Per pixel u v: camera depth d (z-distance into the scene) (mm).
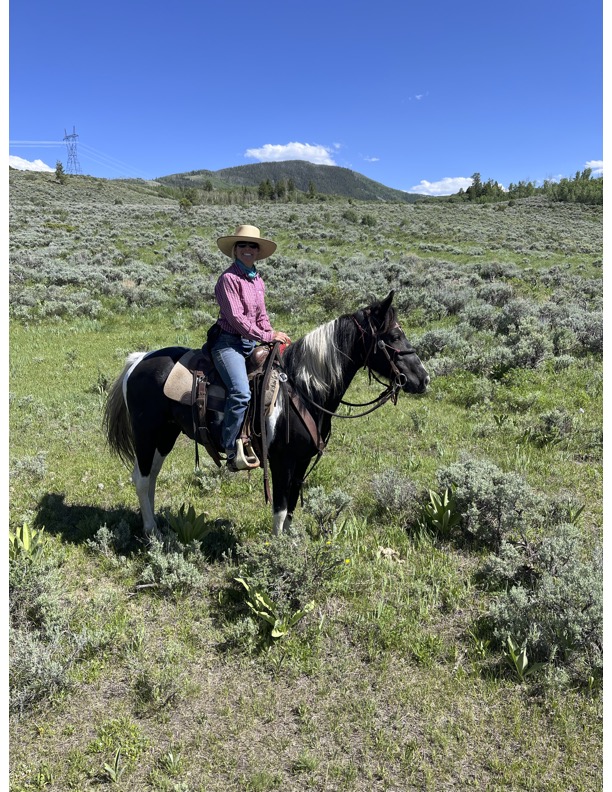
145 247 28078
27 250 23609
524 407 8281
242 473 6152
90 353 11648
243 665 3291
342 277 21672
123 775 2609
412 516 5141
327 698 3088
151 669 3168
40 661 3031
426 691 3139
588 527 4992
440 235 39125
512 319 13258
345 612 3799
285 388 3875
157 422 4191
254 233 3648
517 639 3408
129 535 4578
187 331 13961
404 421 7906
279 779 2588
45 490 5551
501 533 4645
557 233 42969
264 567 3750
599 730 2910
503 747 2814
